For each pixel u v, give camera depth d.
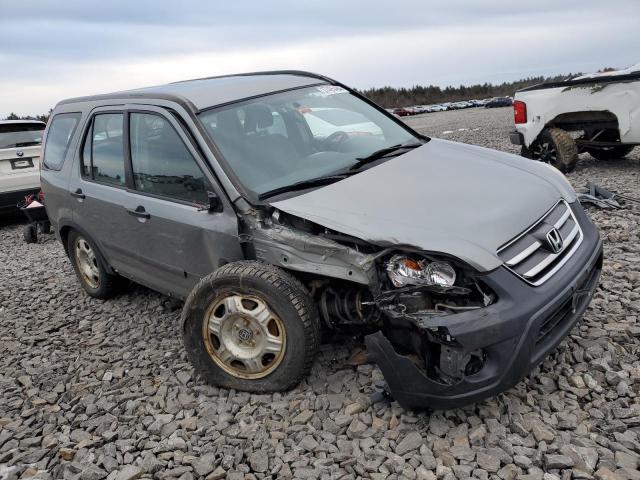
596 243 3.68
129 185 4.55
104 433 3.41
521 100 9.24
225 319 3.58
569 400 3.17
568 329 3.20
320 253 3.25
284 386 3.50
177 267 4.21
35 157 10.24
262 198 3.63
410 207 3.30
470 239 2.99
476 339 2.80
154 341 4.70
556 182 3.93
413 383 2.95
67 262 7.70
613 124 8.48
